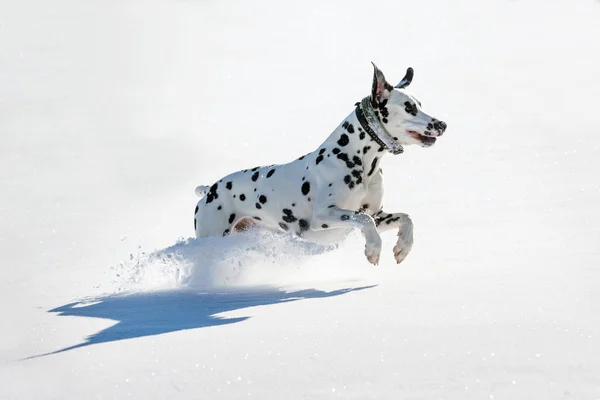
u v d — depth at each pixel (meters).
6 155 19.39
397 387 6.02
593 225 12.12
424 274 10.15
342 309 8.31
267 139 19.86
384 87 10.16
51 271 12.09
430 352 6.67
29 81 26.72
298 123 20.98
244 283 10.89
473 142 17.91
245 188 11.17
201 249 10.96
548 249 10.95
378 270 10.78
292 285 10.20
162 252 11.02
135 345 7.46
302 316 8.14
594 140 17.25
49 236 14.09
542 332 7.02
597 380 5.95
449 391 5.89
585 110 19.83
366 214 10.05
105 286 10.99
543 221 12.62
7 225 14.80
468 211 13.63
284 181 10.85
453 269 10.25
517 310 7.77
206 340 7.45
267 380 6.30
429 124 10.04
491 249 11.30
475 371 6.22
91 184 17.20
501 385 5.94
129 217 15.06
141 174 17.78
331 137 10.58
